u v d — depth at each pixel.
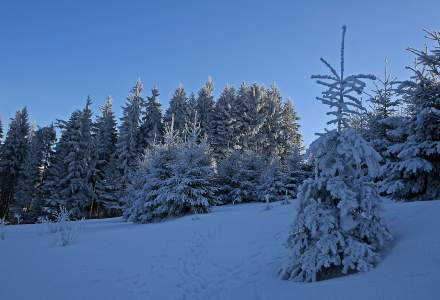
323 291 5.31
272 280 6.64
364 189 6.53
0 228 21.64
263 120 58.25
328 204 6.65
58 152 48.22
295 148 38.94
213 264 8.95
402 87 14.10
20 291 7.22
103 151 52.28
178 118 57.25
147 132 55.16
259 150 53.19
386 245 6.61
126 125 51.56
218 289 6.87
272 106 62.31
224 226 13.84
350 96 6.63
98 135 51.41
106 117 57.84
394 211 8.89
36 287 7.52
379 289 4.84
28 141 58.41
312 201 6.47
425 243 6.09
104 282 7.90
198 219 17.05
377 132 18.45
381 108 20.84
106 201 45.56
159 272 8.69
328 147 6.68
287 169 36.91
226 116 58.38
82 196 42.53
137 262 9.91
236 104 61.56
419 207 8.68
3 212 51.12
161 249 11.53
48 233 17.73
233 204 34.31
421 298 4.26
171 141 26.45
